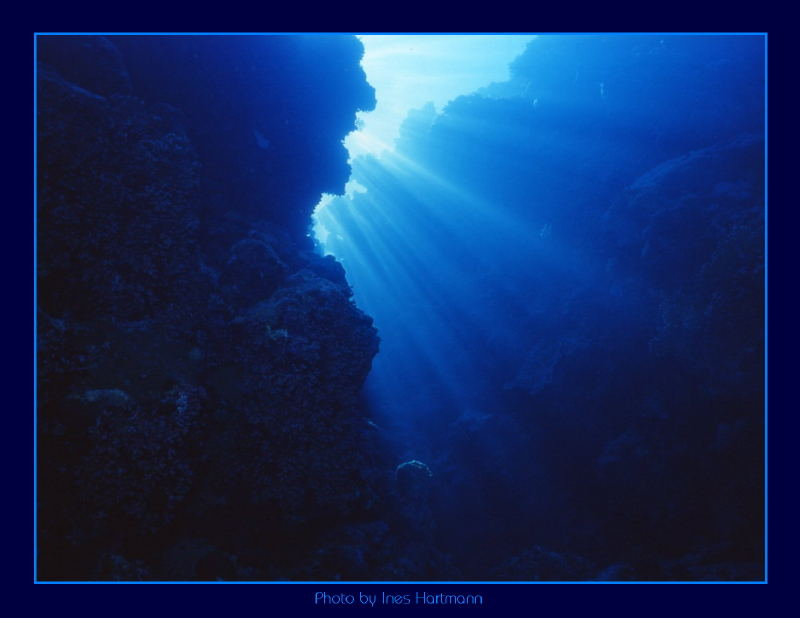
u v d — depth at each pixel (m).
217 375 8.45
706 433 11.79
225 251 10.77
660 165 16.97
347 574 8.12
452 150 28.88
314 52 13.84
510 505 15.80
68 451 6.09
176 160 8.37
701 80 18.33
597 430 15.20
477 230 26.94
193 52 10.95
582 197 21.23
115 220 7.21
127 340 7.12
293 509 8.12
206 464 7.87
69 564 5.95
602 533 13.73
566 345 16.62
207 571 6.68
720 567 9.12
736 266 10.49
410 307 28.00
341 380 9.23
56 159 6.51
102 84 8.14
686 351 11.44
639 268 15.16
